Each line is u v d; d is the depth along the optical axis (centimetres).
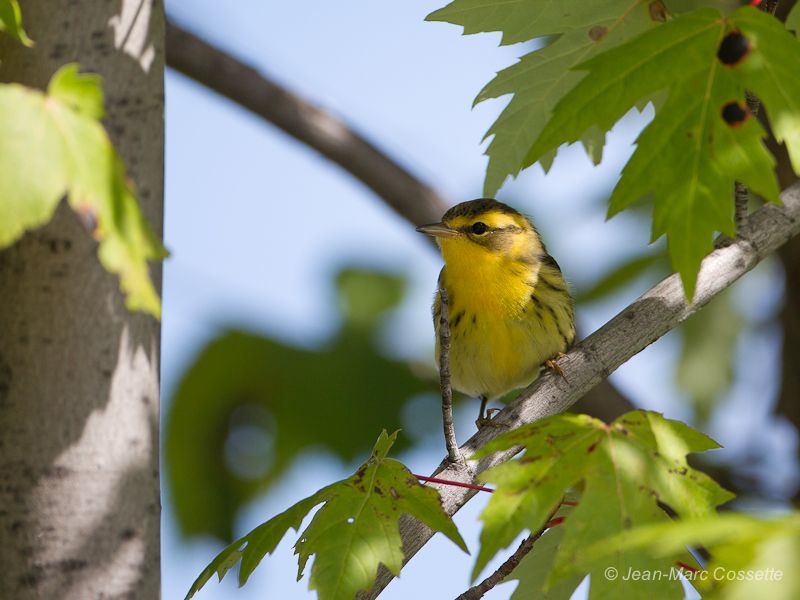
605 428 773
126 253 607
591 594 718
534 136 1146
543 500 731
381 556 787
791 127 797
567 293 1456
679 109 816
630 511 732
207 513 1775
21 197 590
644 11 1070
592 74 842
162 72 929
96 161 612
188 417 1775
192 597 834
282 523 823
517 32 1082
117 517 855
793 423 1655
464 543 795
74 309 861
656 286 1082
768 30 821
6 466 845
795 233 1082
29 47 885
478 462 955
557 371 1040
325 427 1775
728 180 796
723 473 1630
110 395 863
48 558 837
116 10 901
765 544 555
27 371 853
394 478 830
